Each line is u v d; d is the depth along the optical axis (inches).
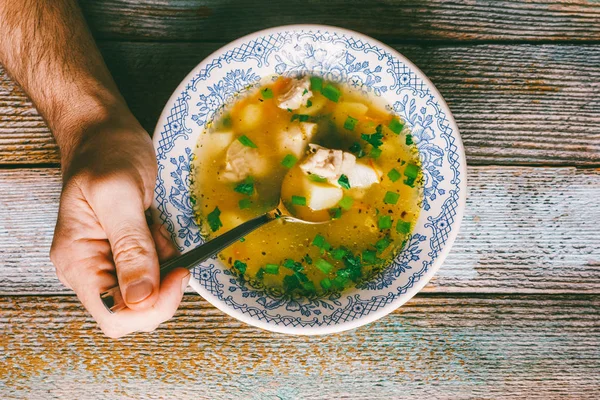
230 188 22.7
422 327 23.3
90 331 23.2
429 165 22.0
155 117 23.5
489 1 24.0
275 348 23.2
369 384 23.2
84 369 23.1
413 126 22.2
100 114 21.1
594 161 23.7
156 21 23.8
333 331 20.7
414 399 23.3
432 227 21.6
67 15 22.6
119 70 23.7
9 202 23.5
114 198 18.8
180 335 23.2
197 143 22.3
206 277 21.0
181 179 21.8
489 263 23.4
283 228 22.4
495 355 23.3
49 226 23.4
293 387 23.2
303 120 23.1
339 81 22.8
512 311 23.4
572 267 23.5
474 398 23.4
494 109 23.8
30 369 23.2
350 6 24.0
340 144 23.1
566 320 23.4
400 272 21.5
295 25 21.8
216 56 21.8
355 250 22.3
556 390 23.4
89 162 19.6
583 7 24.0
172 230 21.4
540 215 23.6
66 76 21.8
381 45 21.8
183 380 23.1
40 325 23.2
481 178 23.6
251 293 21.4
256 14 23.9
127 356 23.1
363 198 22.6
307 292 21.6
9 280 23.3
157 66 23.7
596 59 23.9
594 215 23.6
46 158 23.6
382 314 20.9
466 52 23.9
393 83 22.2
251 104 22.9
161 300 18.4
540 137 23.7
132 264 18.3
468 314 23.3
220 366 23.2
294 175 22.8
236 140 22.9
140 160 20.1
